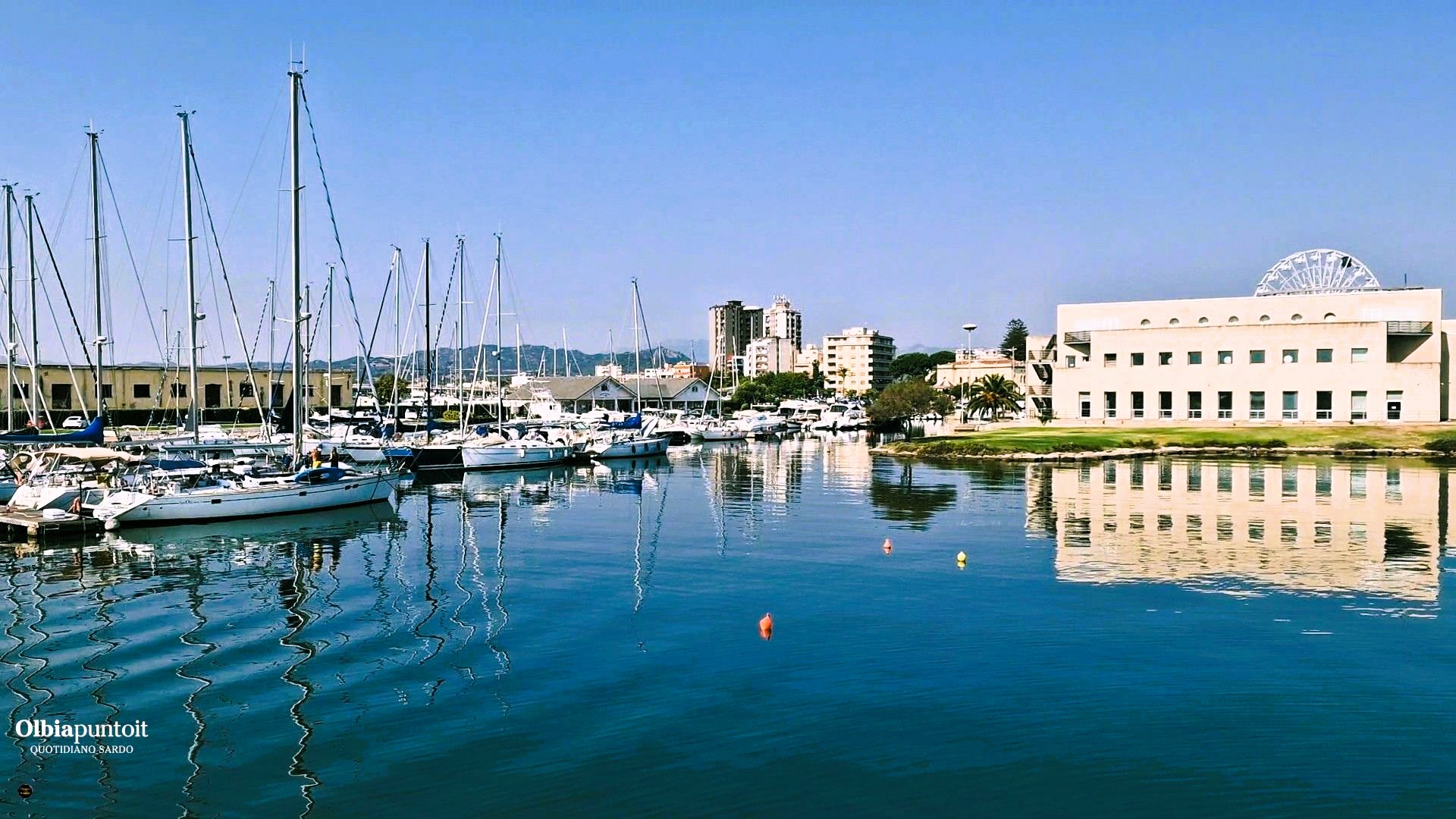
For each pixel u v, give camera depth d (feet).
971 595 100.42
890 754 60.03
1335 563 118.32
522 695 69.87
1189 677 73.72
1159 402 407.64
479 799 54.08
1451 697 69.51
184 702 68.59
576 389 566.36
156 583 107.24
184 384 392.06
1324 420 380.78
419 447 245.45
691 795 54.65
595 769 57.77
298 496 159.84
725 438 402.93
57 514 137.80
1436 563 118.83
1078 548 129.90
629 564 118.62
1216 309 426.92
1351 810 53.21
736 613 93.30
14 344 209.26
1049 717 65.87
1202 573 112.06
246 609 95.40
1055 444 310.24
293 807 53.26
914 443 331.36
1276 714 66.33
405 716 65.87
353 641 83.82
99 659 78.59
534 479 235.81
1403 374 369.71
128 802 53.88
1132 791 55.31
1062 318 454.40
